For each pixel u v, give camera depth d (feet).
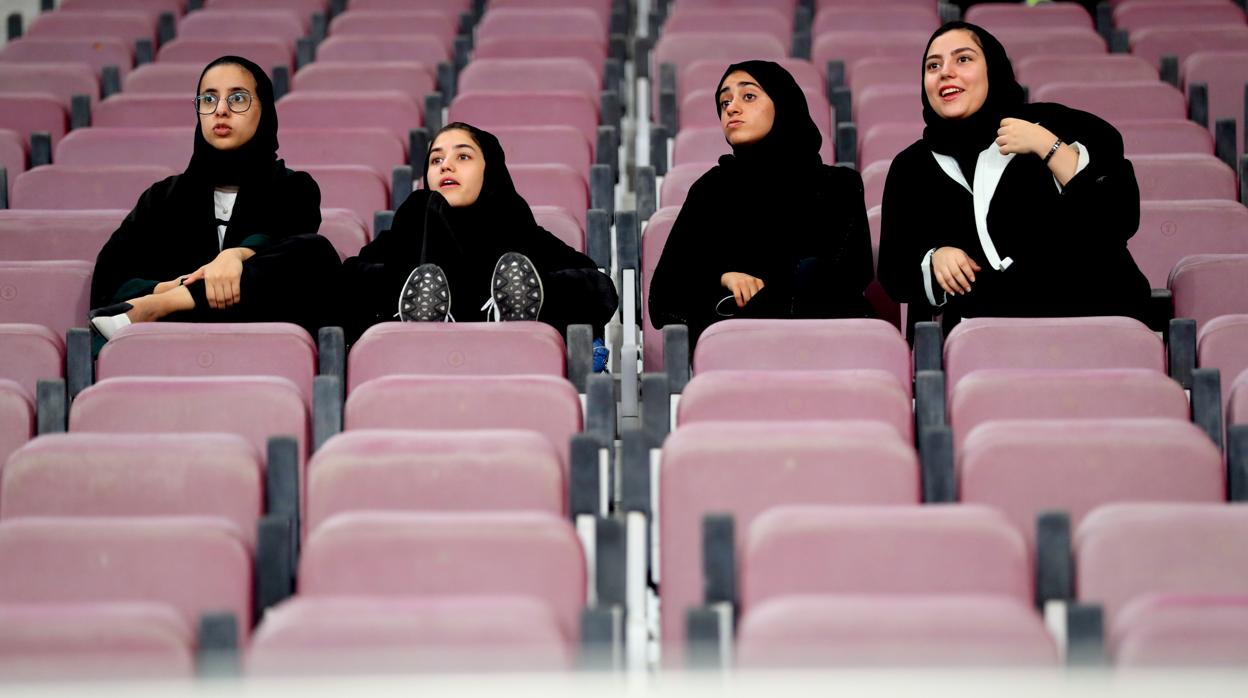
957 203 25.54
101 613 14.23
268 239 25.72
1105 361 21.61
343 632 13.91
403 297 23.86
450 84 37.70
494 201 25.07
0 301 25.11
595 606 15.48
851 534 15.60
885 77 36.58
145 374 21.79
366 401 19.57
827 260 25.40
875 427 17.85
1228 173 29.63
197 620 15.39
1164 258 27.73
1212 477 17.74
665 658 14.28
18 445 20.27
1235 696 13.76
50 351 22.41
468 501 17.38
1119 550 15.85
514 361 21.85
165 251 25.96
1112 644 14.39
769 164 26.05
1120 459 17.76
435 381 19.69
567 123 34.04
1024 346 21.65
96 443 17.74
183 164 32.24
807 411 19.58
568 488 18.06
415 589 15.58
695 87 36.32
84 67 37.55
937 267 24.53
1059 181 25.09
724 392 19.61
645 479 17.78
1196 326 22.66
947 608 14.01
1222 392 21.84
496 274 24.21
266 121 26.61
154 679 13.98
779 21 40.93
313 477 17.44
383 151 32.30
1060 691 13.75
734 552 15.60
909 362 21.84
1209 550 15.81
